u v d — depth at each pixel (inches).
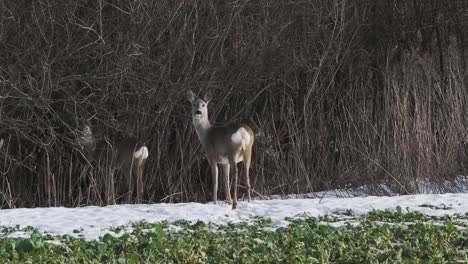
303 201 1115.3
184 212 1000.2
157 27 1254.3
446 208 1022.4
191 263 614.9
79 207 1116.5
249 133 1059.3
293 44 1347.2
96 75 1221.1
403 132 1327.5
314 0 1348.4
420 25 1437.0
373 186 1312.7
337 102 1379.2
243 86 1315.2
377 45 1407.5
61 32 1230.9
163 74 1253.7
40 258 625.0
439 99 1401.3
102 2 1221.1
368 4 1407.5
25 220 956.0
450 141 1375.5
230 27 1285.7
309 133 1347.2
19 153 1245.1
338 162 1354.6
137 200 1209.4
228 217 962.1
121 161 1218.0
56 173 1254.3
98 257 628.4
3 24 1204.5
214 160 1070.4
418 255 633.0
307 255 626.8
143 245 676.1
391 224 858.8
